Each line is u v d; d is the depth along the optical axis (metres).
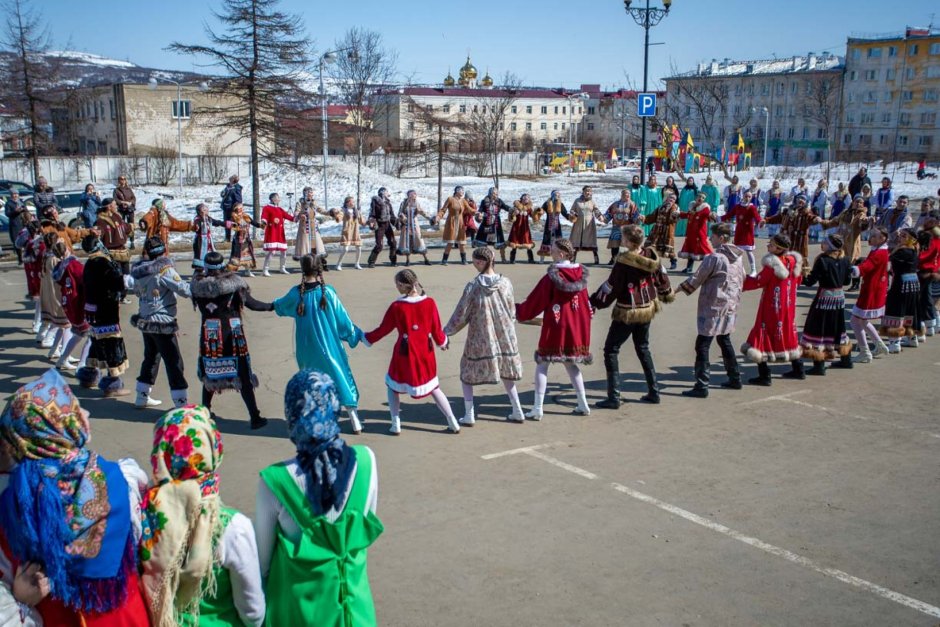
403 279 7.63
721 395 9.38
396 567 5.34
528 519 6.07
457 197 19.64
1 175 43.06
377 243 19.17
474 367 8.08
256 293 15.47
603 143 101.31
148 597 2.88
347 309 13.95
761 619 4.75
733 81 92.69
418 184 44.97
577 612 4.82
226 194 22.53
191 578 2.87
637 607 4.87
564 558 5.48
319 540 3.11
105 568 2.73
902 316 11.29
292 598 3.11
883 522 6.08
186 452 2.90
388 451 7.50
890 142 85.69
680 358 11.10
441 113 77.06
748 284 9.48
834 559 5.50
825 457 7.40
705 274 9.07
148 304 8.20
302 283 7.76
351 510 3.16
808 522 6.07
